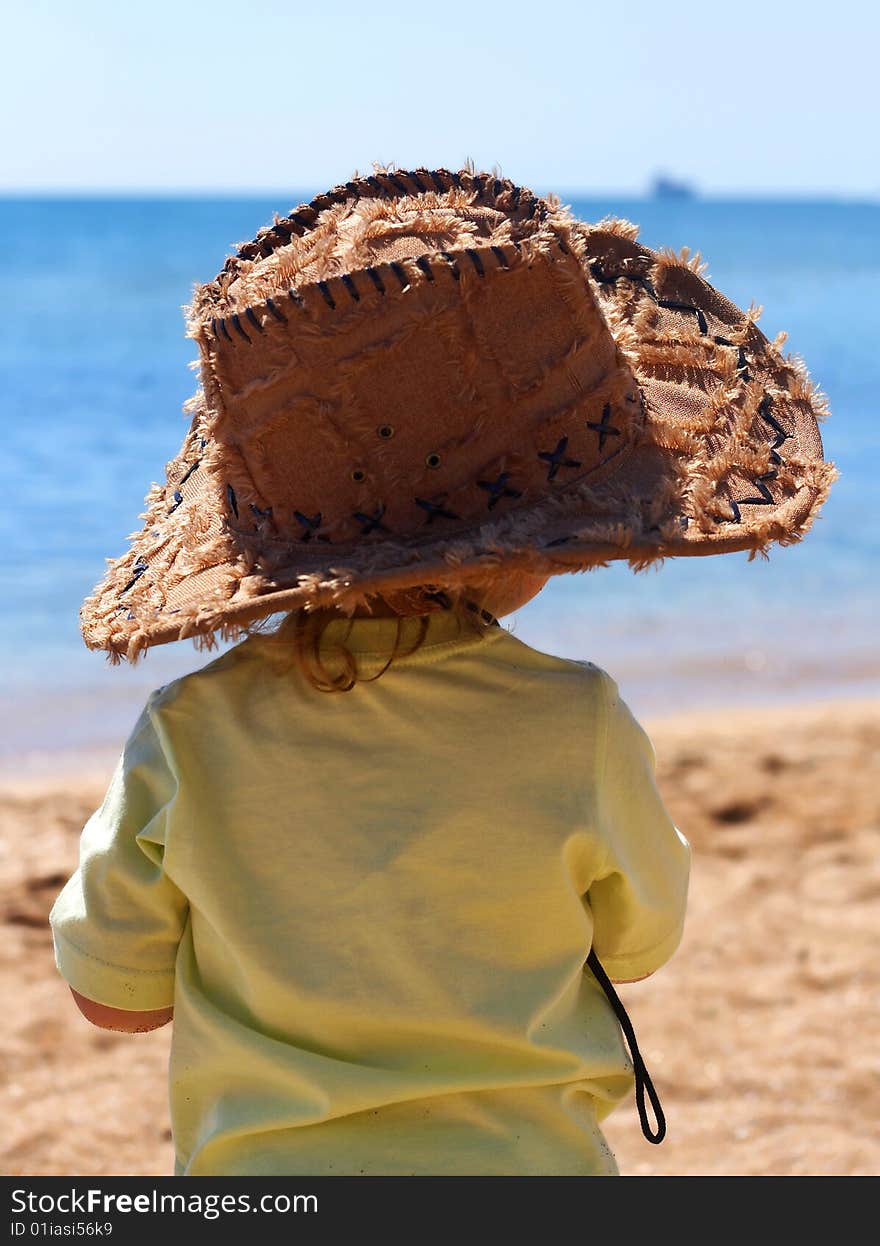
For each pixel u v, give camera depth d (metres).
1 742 7.26
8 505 13.31
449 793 1.52
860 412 20.88
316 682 1.54
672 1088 3.87
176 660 8.85
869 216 131.88
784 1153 3.50
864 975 4.49
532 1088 1.49
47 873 5.23
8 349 27.56
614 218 2.00
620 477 1.59
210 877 1.54
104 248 65.06
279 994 1.49
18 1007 4.25
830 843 5.60
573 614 10.45
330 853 1.51
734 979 4.49
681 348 1.89
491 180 1.73
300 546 1.54
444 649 1.56
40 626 9.39
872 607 10.70
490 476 1.52
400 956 1.49
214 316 1.59
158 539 1.80
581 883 1.57
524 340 1.53
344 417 1.50
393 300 1.48
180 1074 1.57
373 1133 1.46
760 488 1.69
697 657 9.38
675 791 6.23
